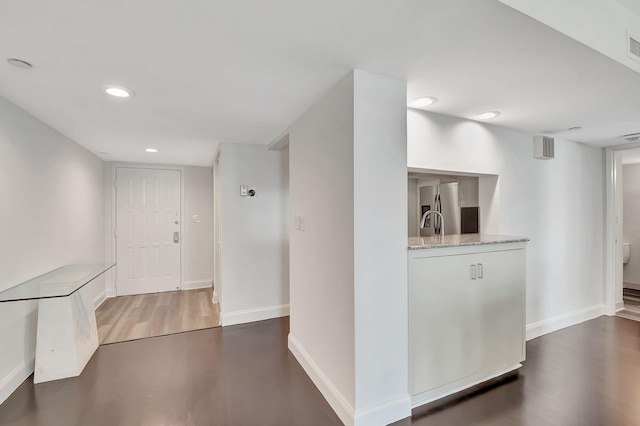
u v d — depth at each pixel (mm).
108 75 1831
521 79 1929
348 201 1864
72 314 2496
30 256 2537
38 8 1210
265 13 1269
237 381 2377
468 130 2834
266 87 2021
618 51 1695
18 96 2146
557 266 3449
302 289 2598
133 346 3027
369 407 1844
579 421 1883
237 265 3668
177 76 1853
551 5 1387
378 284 1885
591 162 3846
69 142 3350
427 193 3494
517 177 3164
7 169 2234
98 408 2057
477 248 2273
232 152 3643
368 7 1233
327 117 2123
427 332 2072
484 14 1285
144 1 1179
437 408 2033
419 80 1948
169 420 1938
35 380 2354
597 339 3117
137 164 4953
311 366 2395
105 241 4742
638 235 5195
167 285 5156
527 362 2641
